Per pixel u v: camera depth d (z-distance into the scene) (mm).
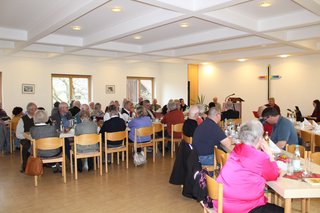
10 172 4930
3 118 6984
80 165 4969
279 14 4641
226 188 2105
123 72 10172
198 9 3645
